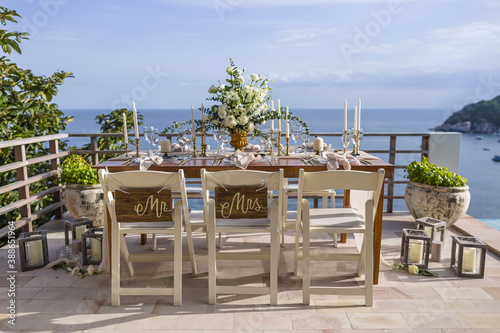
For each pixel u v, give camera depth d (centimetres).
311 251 318
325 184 223
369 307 223
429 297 236
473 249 266
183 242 342
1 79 466
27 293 242
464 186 360
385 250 320
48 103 504
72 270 274
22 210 365
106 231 269
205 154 316
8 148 459
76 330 198
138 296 237
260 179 221
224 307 223
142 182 219
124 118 305
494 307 223
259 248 324
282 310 219
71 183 379
